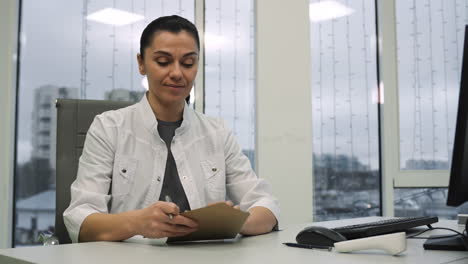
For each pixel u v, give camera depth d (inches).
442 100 131.1
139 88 125.3
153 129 55.0
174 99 52.6
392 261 29.8
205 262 29.0
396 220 45.8
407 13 132.6
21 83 119.0
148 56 51.3
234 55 130.8
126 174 53.4
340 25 134.9
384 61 130.7
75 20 122.3
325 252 33.4
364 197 132.8
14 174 116.8
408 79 131.3
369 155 133.6
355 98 134.3
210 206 35.7
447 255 32.1
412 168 129.8
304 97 123.5
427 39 132.2
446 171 127.0
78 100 59.2
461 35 132.0
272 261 29.4
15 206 117.1
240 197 57.4
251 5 132.2
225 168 59.4
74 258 30.4
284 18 124.3
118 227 40.1
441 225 51.9
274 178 120.6
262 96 122.2
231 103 130.0
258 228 45.7
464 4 132.1
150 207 39.4
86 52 122.6
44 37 120.8
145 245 37.4
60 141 56.9
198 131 58.9
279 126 122.0
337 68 134.2
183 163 55.7
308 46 124.6
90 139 53.8
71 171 56.4
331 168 132.1
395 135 129.1
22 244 117.4
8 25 115.1
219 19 130.6
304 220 121.2
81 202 47.3
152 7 127.3
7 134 113.3
